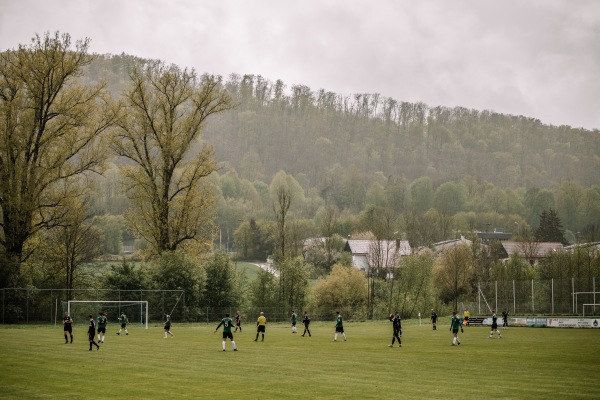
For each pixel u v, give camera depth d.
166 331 52.53
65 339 44.69
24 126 67.25
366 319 93.75
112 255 136.75
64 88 71.31
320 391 22.95
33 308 69.19
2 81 67.81
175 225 77.31
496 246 121.56
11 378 26.20
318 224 178.12
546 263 102.00
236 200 196.25
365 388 23.66
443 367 30.45
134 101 75.62
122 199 168.25
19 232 68.19
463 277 105.69
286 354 37.06
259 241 161.38
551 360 33.97
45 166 69.25
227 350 39.62
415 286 97.06
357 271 97.94
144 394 22.33
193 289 78.31
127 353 37.12
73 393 22.56
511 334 59.31
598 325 67.94
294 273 89.81
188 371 28.67
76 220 73.31
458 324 45.94
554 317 74.06
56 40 68.94
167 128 77.06
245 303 86.19
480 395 22.05
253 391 22.95
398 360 33.75
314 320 89.88
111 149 74.00
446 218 178.50
